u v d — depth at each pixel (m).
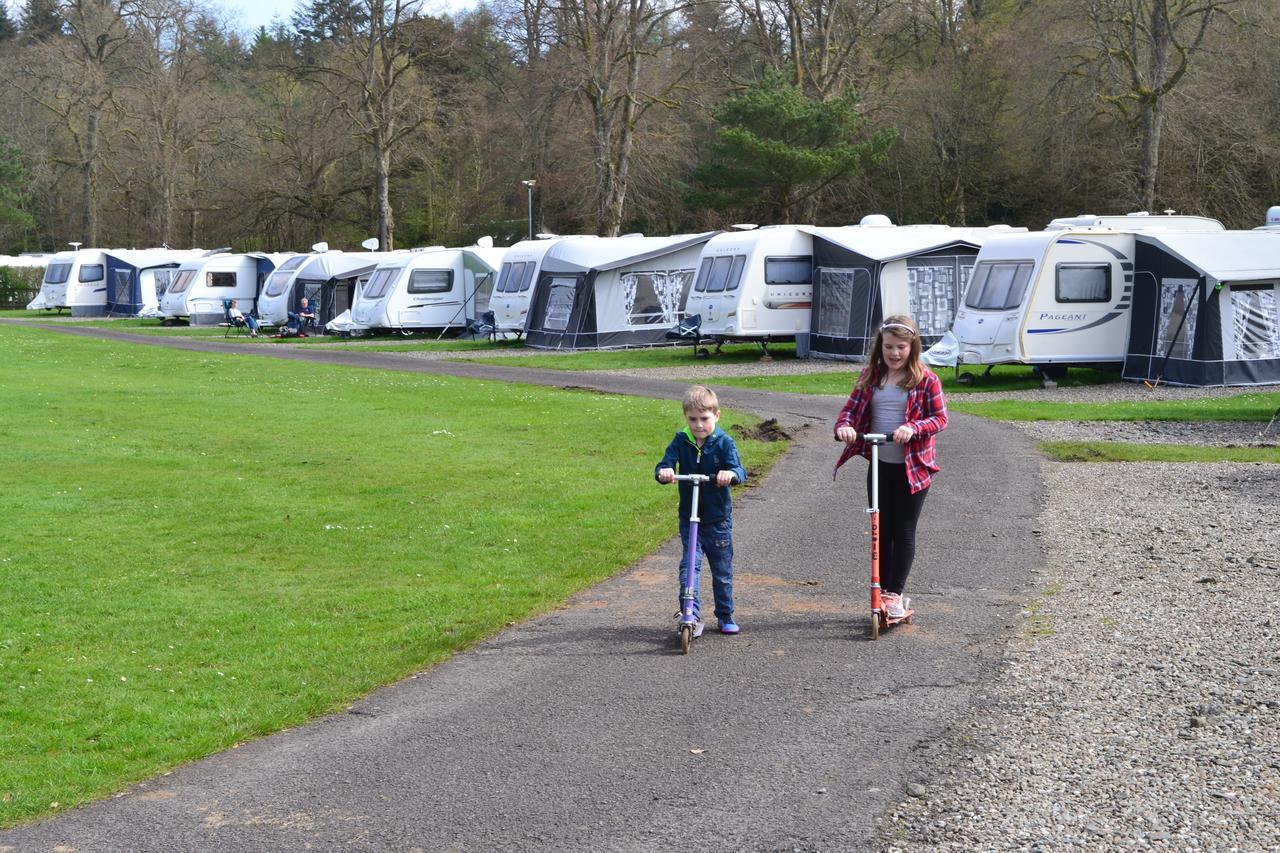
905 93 53.56
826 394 22.64
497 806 5.32
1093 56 43.00
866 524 11.05
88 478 14.20
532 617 8.44
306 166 61.44
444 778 5.65
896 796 5.24
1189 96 41.84
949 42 56.09
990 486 12.74
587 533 11.06
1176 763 5.45
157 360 31.61
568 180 58.62
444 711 6.58
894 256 28.94
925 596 8.56
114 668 7.50
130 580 9.66
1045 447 15.46
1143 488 12.48
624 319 35.03
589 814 5.21
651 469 14.55
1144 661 6.91
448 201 65.75
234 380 26.23
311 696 6.88
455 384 25.19
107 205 71.06
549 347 35.41
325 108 59.69
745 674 7.00
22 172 66.50
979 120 52.56
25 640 8.08
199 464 15.20
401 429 18.27
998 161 52.69
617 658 7.40
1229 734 5.76
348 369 29.14
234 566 10.12
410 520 11.80
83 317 56.31
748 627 7.98
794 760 5.69
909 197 55.75
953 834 4.86
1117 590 8.52
